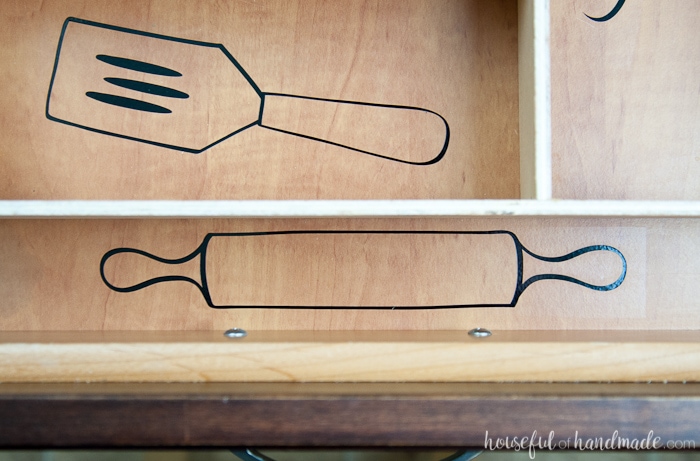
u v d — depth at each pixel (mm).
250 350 280
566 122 310
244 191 311
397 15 314
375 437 260
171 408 261
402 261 312
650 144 310
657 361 279
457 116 312
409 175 312
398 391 266
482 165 311
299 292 311
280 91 313
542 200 260
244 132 312
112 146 310
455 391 265
